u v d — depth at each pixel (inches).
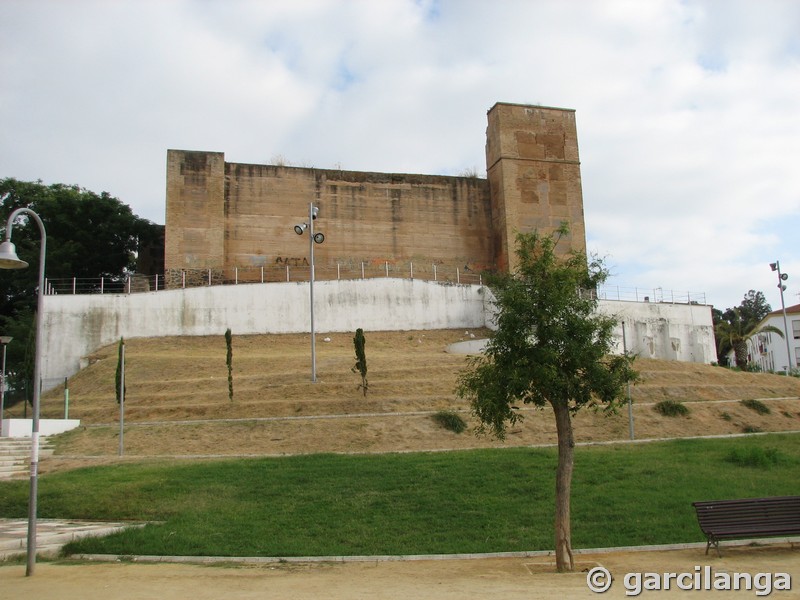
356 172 2030.0
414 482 699.4
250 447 909.2
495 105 2092.8
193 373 1309.1
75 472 769.6
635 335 1806.1
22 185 1941.4
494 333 522.0
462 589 409.1
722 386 1288.1
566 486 481.4
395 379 1203.2
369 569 478.9
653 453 839.1
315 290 1689.2
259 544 540.1
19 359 1534.2
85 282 1959.9
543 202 2062.0
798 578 431.2
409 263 2027.6
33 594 402.9
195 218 1823.3
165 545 534.9
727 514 520.1
